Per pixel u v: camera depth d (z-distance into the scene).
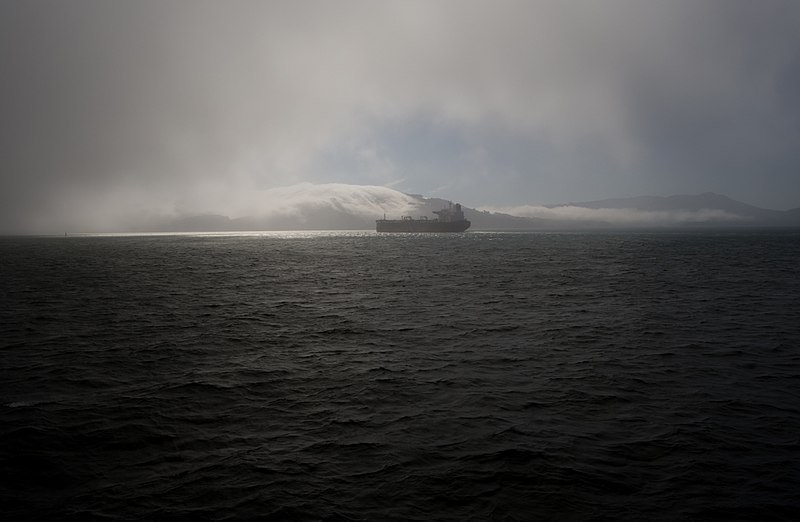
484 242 191.88
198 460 12.04
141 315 34.34
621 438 13.30
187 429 13.98
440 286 53.09
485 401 16.36
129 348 24.27
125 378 19.06
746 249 132.25
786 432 13.70
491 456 12.16
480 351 23.70
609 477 11.13
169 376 19.38
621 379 18.91
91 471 11.48
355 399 16.61
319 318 33.34
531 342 25.70
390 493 10.45
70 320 32.28
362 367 20.73
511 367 20.72
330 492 10.51
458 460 11.98
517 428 14.00
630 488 10.67
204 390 17.56
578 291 48.06
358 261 94.94
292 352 23.55
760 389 17.67
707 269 72.94
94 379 18.94
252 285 54.47
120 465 11.79
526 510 9.82
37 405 15.94
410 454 12.32
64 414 15.12
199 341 25.97
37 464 11.79
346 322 31.78
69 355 22.78
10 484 10.86
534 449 12.55
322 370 20.27
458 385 18.16
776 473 11.32
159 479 11.09
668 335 27.36
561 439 13.23
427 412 15.34
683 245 157.50
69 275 66.81
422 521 9.46
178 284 55.41
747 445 12.84
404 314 34.97
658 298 42.91
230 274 68.69
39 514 9.69
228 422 14.53
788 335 27.19
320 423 14.45
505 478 11.06
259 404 16.12
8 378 19.03
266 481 10.98
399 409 15.62
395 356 22.75
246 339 26.56
